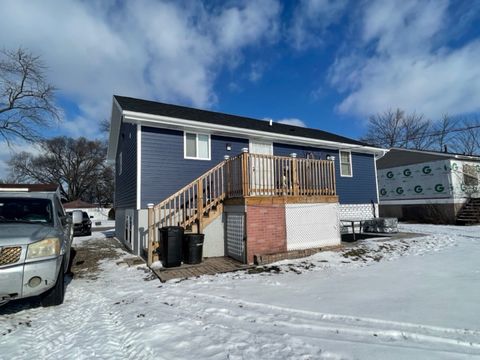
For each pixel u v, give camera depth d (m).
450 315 3.34
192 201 8.92
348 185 13.78
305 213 7.86
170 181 8.99
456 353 2.45
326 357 2.41
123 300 4.35
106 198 46.62
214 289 4.76
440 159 16.45
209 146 9.92
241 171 7.29
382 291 4.42
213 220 7.87
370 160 14.94
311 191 8.14
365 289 4.55
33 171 41.34
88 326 3.35
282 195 7.57
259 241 7.02
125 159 11.44
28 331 3.24
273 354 2.48
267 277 5.58
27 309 3.99
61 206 6.32
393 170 19.08
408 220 17.86
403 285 4.73
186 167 9.35
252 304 3.96
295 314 3.56
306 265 6.50
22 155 40.34
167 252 6.47
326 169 8.57
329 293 4.39
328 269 6.15
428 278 5.14
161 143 9.01
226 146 10.38
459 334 2.84
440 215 16.12
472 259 6.66
